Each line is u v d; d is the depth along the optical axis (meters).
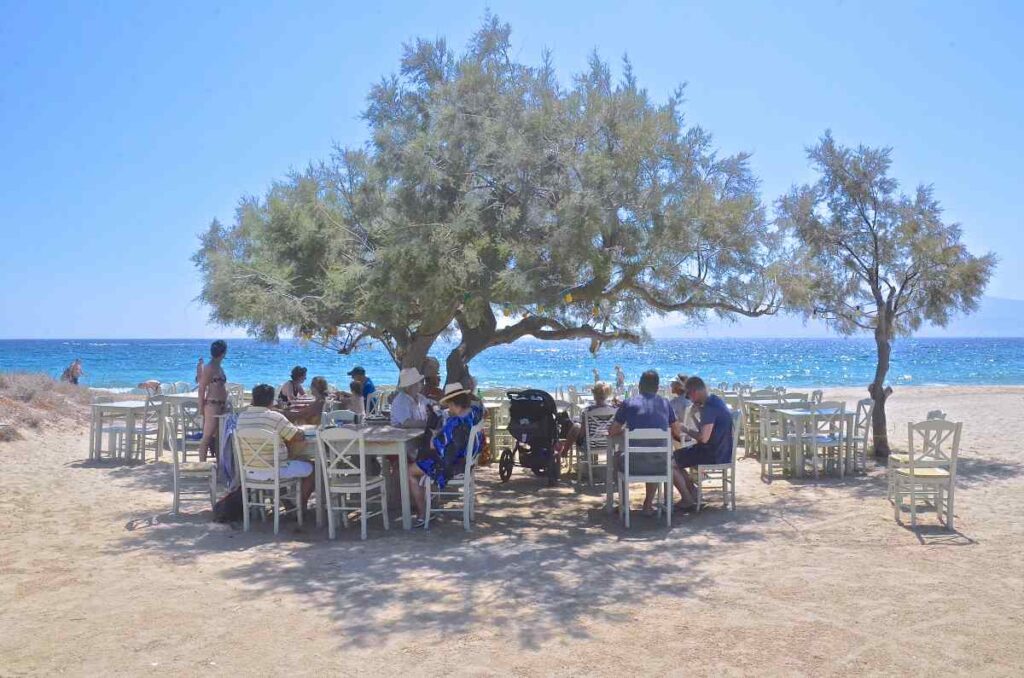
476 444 8.62
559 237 8.49
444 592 6.11
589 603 5.82
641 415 8.69
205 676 4.51
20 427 14.88
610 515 9.07
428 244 8.68
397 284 8.83
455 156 9.34
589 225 8.43
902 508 8.95
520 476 11.94
